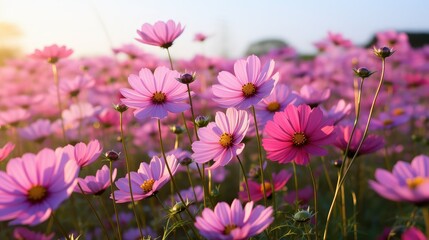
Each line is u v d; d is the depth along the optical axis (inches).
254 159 57.3
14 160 20.8
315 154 25.0
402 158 62.9
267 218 19.8
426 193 16.1
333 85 76.5
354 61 76.5
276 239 27.5
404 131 71.2
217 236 19.5
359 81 75.7
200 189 35.1
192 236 33.5
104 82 73.1
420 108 69.1
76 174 20.0
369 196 50.6
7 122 49.6
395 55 80.4
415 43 186.7
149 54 56.1
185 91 28.2
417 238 18.3
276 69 75.2
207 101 59.3
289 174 31.8
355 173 49.4
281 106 32.9
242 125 25.5
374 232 42.9
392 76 70.6
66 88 52.2
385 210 48.2
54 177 20.8
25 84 79.7
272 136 25.0
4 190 20.7
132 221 47.1
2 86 80.3
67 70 81.0
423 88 78.5
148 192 25.9
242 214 21.0
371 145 28.6
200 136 26.0
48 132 51.8
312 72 79.5
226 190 55.2
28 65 85.5
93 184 26.5
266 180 35.6
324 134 24.8
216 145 25.9
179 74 28.0
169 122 57.0
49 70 82.3
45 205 20.3
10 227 43.3
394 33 69.4
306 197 35.9
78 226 41.5
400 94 79.5
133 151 61.2
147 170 26.8
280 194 41.1
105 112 50.9
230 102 27.2
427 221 17.1
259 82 27.3
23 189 20.8
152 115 26.8
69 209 46.1
